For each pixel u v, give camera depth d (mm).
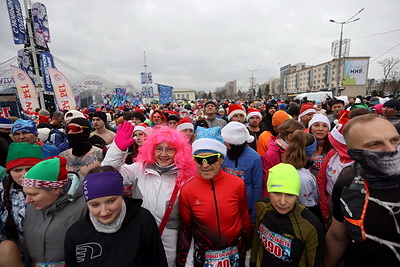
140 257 1358
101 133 3984
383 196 1014
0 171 1858
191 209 1725
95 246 1300
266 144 3291
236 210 1720
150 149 1801
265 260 1680
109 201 1280
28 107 9031
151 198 1755
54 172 1380
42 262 1443
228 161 2371
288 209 1548
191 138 4199
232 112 4855
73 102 9680
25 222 1505
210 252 1681
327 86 54812
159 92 18000
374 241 1027
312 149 2182
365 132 1031
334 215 1337
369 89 46125
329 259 1451
